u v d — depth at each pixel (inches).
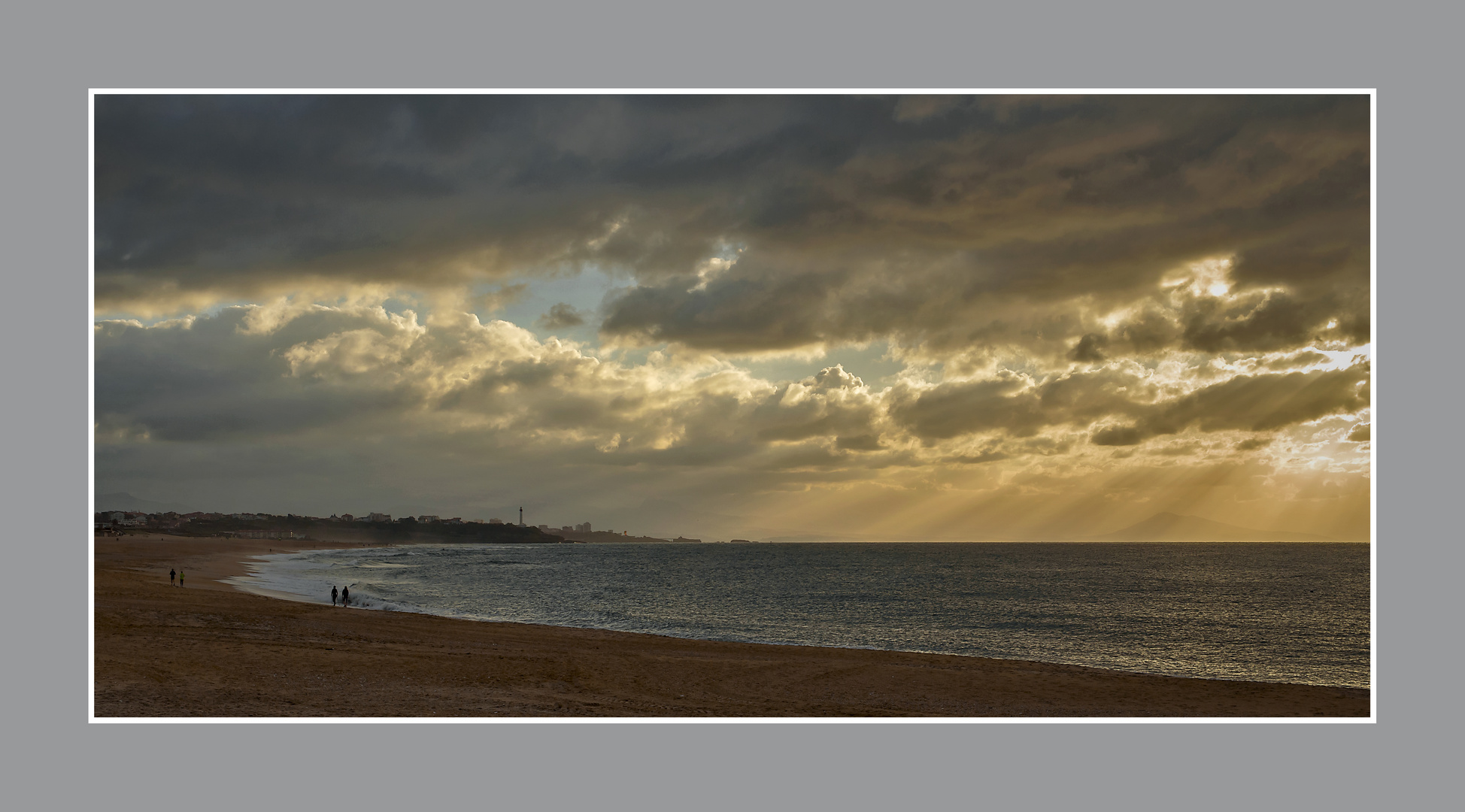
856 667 1050.1
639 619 2154.3
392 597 2630.4
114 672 726.5
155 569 3356.3
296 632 1190.9
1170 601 3125.0
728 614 2356.1
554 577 4343.0
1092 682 992.9
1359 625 2289.6
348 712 639.1
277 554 7185.0
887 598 3102.9
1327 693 944.3
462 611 2230.6
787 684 921.5
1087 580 4628.4
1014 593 3472.0
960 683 962.7
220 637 1047.6
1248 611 2704.2
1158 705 862.5
